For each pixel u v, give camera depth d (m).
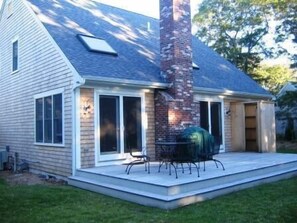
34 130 11.85
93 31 12.03
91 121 9.44
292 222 5.45
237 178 8.23
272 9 24.44
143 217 5.79
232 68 16.66
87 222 5.57
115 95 9.93
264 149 13.82
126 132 10.17
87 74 8.98
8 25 14.47
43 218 5.83
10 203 6.93
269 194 7.42
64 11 12.59
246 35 27.89
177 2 10.80
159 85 10.48
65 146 9.74
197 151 8.38
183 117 10.80
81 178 8.82
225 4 28.67
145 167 9.07
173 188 6.64
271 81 30.92
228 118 14.23
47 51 10.85
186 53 11.02
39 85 11.47
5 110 14.68
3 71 15.09
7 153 13.60
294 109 21.33
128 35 13.26
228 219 5.57
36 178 10.54
